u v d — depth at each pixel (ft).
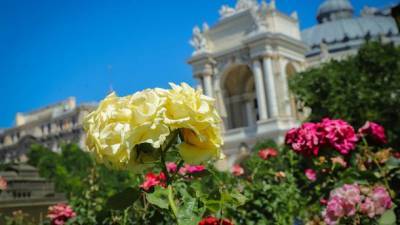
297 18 231.50
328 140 22.47
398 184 19.65
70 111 393.50
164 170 10.83
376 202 16.40
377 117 97.35
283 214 29.60
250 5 212.64
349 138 22.54
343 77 107.34
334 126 22.71
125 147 9.73
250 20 208.33
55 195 61.16
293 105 221.25
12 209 51.06
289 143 24.41
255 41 200.75
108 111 10.16
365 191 17.22
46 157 228.22
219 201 11.49
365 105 100.48
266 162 40.11
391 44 119.03
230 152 198.90
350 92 102.42
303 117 223.51
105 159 10.16
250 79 233.35
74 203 32.73
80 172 199.93
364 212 16.34
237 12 213.87
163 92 10.27
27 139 401.29
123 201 11.27
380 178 20.71
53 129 410.11
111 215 21.70
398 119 99.60
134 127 9.80
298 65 217.15
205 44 220.64
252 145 193.06
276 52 202.69
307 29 337.93
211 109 10.51
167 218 16.56
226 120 217.77
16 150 418.92
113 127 9.88
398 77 110.32
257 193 29.48
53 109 432.66
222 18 219.00
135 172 10.33
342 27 323.78
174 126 9.96
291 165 34.32
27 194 57.77
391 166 21.17
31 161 240.94
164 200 10.63
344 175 21.79
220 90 217.77
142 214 19.95
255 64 202.08
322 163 23.68
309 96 108.17
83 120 10.87
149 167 10.70
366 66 115.75
